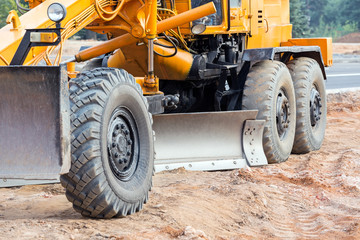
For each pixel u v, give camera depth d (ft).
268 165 26.37
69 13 19.98
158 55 25.54
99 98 16.48
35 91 15.06
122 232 15.39
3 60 17.03
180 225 16.67
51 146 15.11
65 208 18.11
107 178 16.40
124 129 17.87
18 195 20.15
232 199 19.74
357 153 29.55
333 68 92.07
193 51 27.17
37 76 14.97
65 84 15.07
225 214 18.43
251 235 16.98
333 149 31.91
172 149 24.40
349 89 52.60
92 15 21.34
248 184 21.86
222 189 20.84
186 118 24.43
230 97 28.25
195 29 24.45
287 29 36.47
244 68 28.19
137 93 18.39
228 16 27.53
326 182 23.35
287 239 16.92
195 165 24.41
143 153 18.58
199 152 24.75
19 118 15.24
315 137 31.30
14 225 15.24
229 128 25.43
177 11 26.45
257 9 30.81
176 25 24.09
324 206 20.76
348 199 21.61
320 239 16.96
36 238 14.21
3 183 21.25
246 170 23.76
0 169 15.29
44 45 16.84
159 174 23.47
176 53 25.32
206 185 21.66
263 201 20.07
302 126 30.17
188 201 19.02
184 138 24.62
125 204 17.04
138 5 22.75
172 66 26.05
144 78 22.44
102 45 24.41
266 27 32.89
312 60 31.99
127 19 22.81
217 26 27.25
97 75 17.20
